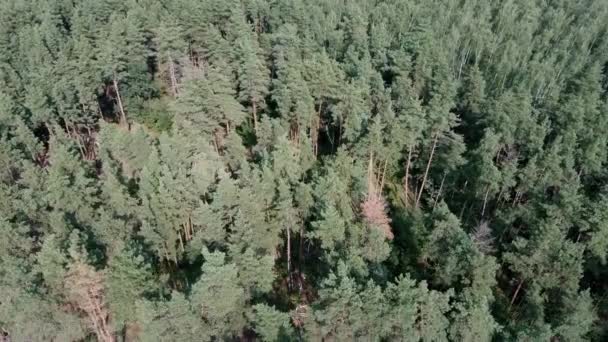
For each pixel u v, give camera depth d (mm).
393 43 81188
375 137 52531
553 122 64938
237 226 39750
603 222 45156
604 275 48781
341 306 33594
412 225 52156
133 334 42125
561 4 102562
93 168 53500
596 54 85500
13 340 38188
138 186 50688
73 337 38062
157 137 68250
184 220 45156
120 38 67875
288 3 82000
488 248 48719
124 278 34938
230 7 79750
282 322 35812
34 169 47531
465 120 68000
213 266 33656
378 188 59281
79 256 34719
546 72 76062
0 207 44750
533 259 42594
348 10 89062
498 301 47719
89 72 64438
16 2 83000
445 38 83625
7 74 66875
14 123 57812
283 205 42594
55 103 61812
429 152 59156
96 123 67812
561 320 40188
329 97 61469
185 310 33969
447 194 60906
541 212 50312
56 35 74875
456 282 41188
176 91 69875
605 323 44812
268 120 56875
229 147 55469
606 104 64750
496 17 96438
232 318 37125
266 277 37938
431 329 34188
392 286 34594
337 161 50750
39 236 43969
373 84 63219
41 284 36344
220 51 69125
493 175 52156
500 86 73438
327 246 40438
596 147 57000
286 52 67938
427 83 68812
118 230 42156
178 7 77750
